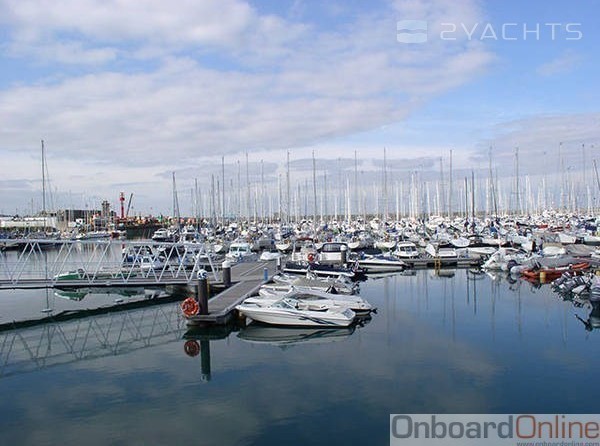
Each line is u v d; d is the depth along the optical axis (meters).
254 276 39.50
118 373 19.19
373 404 15.56
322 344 22.61
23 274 41.16
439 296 33.78
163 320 29.53
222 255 59.19
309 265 41.19
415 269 49.34
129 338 25.16
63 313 31.81
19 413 15.43
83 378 18.69
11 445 13.31
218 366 19.70
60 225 107.75
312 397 16.20
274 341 23.47
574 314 27.44
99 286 33.59
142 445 13.21
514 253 48.25
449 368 18.69
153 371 19.36
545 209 98.88
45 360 21.23
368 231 74.56
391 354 20.64
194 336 25.05
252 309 25.86
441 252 52.16
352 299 27.86
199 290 25.73
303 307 26.52
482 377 17.64
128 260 48.91
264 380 17.92
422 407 15.28
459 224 81.50
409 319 27.02
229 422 14.50
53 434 13.94
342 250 47.81
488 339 22.58
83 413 15.34
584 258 41.53
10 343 24.55
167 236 76.06
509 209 96.88
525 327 24.69
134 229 127.94
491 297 32.97
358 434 13.65
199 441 13.36
